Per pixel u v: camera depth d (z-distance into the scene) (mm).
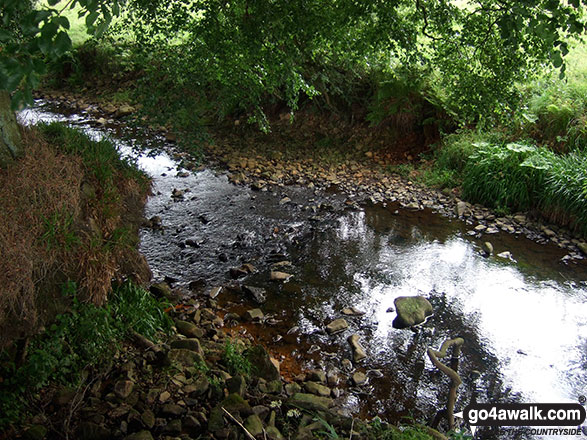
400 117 10945
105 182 6168
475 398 4883
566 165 8344
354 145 11234
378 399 4840
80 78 14742
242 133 11898
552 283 6867
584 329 5941
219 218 8305
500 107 6363
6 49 2332
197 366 4535
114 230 5668
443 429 4496
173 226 7934
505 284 6824
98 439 3551
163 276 6586
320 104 11773
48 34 2303
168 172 10047
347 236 7988
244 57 6445
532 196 8711
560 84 9562
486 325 5977
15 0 2367
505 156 8812
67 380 4113
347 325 5844
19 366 3945
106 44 14102
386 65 9758
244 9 6273
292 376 5043
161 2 6461
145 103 6832
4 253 4074
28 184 4996
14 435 3504
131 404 3953
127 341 4715
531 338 5766
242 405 4035
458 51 6277
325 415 4281
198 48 6387
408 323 5871
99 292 4715
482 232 8219
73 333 4391
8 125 5297
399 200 9289
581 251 7656
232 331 5645
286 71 6605
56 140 6328
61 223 4844
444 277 6949
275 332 5703
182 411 3932
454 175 9828
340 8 6008
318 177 10156
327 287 6609
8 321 3934
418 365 5312
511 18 4336
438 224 8469
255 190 9516
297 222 8352
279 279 6676
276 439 3832
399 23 6160
